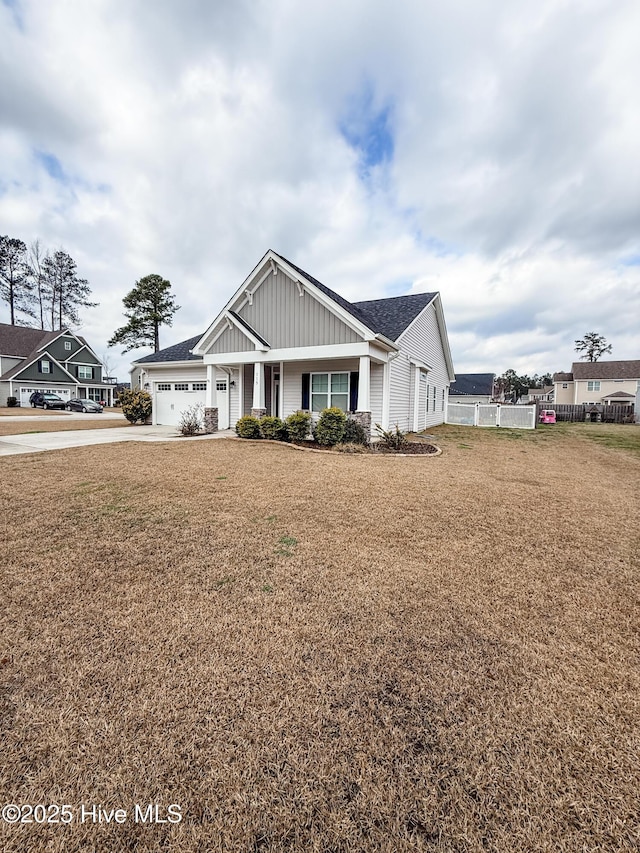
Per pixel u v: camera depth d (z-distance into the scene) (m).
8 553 3.80
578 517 5.10
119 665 2.28
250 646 2.46
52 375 38.91
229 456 8.98
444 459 9.42
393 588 3.19
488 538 4.31
